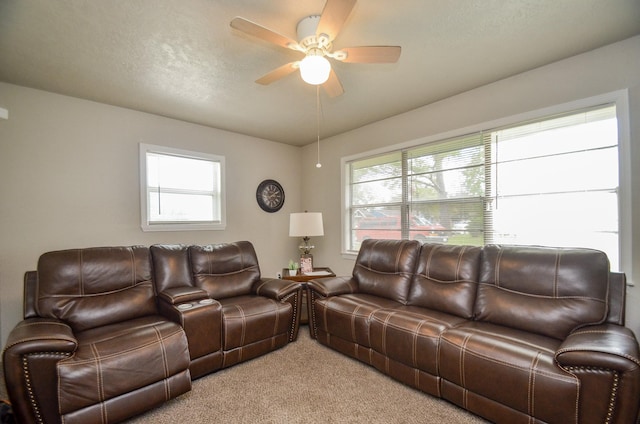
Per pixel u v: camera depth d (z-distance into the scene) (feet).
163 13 5.68
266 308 8.54
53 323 5.87
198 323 7.13
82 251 7.47
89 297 7.06
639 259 6.64
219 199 13.05
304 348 8.98
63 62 7.41
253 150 14.32
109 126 10.14
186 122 12.05
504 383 5.15
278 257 15.15
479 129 9.20
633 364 4.08
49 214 9.04
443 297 7.70
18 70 7.77
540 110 7.99
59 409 4.95
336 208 14.21
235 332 7.76
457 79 8.66
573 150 7.66
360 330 7.72
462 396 5.79
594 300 5.75
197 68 7.80
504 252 7.32
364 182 13.10
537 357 4.98
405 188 11.44
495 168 9.04
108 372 5.38
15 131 8.55
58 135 9.20
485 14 5.85
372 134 12.51
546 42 6.86
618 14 5.89
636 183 6.68
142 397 5.72
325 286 9.36
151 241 11.09
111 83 8.60
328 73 5.81
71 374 5.06
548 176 8.07
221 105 10.36
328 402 6.25
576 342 4.80
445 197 10.23
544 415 4.73
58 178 9.19
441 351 6.06
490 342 5.58
